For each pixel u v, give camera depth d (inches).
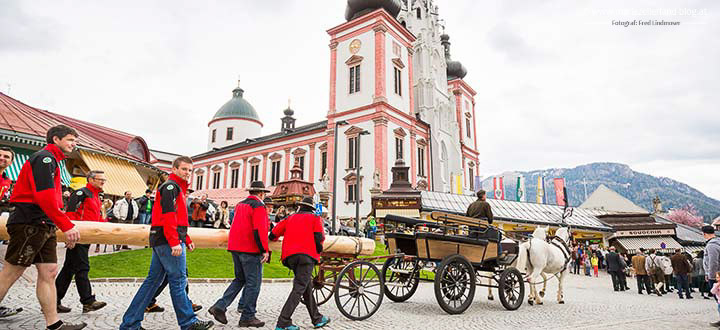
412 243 353.7
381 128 1560.0
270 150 2031.3
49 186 186.2
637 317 362.0
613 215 1471.5
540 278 885.2
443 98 2159.2
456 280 339.0
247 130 2746.1
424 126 1891.0
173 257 213.0
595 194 2605.8
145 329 233.8
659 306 471.8
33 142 686.5
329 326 271.3
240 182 2153.1
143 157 1029.8
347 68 1733.5
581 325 302.8
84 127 958.4
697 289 801.6
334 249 327.9
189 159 226.5
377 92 1610.5
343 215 1549.0
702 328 303.7
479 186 2341.3
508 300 389.1
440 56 2245.3
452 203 1286.9
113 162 822.5
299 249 249.6
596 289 705.6
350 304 375.2
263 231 246.1
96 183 285.9
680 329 296.8
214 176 2330.2
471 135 2397.9
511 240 418.9
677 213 3900.1
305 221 256.1
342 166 1638.8
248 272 251.4
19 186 192.7
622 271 706.8
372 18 1696.6
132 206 595.8
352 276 300.4
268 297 395.2
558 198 2142.0
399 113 1684.3
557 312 366.9
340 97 1726.1
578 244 1149.1
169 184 213.9
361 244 346.6
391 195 1230.9
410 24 2110.0
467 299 335.9
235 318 282.0
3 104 737.6
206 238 292.7
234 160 2218.3
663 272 663.1
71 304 298.2
